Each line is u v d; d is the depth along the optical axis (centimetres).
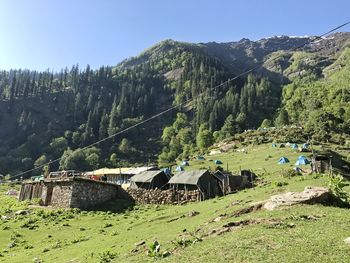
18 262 2614
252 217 2244
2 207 5672
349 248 1411
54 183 5622
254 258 1445
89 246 2822
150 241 2391
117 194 5691
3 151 19425
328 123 13638
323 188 2569
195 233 2223
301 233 1717
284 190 3388
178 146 19212
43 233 3781
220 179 5206
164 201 5116
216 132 17750
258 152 9081
